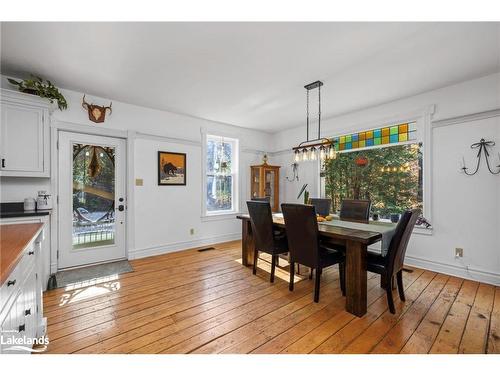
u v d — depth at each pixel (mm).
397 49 2158
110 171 3496
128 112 3576
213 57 2295
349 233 2164
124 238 3619
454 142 2914
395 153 3537
